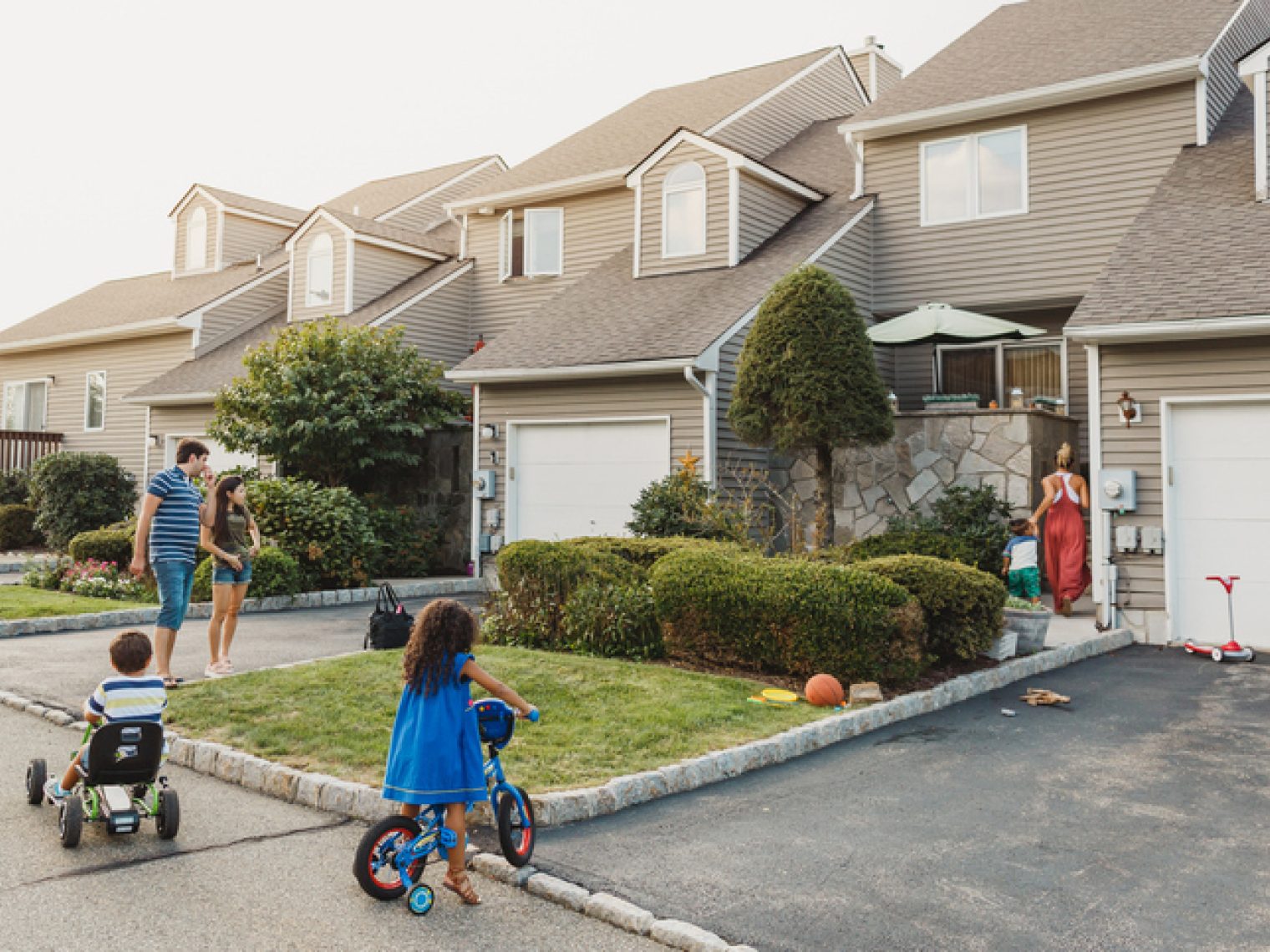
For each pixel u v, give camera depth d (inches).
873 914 164.7
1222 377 406.6
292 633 439.2
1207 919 162.7
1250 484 404.5
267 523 551.2
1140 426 423.5
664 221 667.4
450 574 675.4
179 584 313.1
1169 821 209.5
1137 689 336.2
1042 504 483.2
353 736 258.8
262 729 265.3
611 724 267.1
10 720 292.5
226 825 211.0
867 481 546.6
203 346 895.1
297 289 871.7
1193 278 424.5
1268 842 197.2
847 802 223.1
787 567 328.5
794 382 462.6
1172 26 610.9
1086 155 585.0
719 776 240.7
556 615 380.2
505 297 825.5
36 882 178.2
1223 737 274.5
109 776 194.9
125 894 173.2
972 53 692.7
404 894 174.2
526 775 226.4
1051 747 267.0
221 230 1011.3
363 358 681.6
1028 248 601.3
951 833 203.0
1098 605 431.5
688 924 159.3
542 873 181.8
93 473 828.6
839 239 625.0
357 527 588.4
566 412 600.1
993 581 346.6
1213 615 410.9
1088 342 432.5
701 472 540.4
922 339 545.3
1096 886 175.9
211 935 157.1
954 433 522.6
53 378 1042.1
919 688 317.1
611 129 862.5
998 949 152.3
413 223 1014.4
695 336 542.0
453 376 616.1
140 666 205.5
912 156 645.9
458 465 686.5
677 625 344.8
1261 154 479.8
